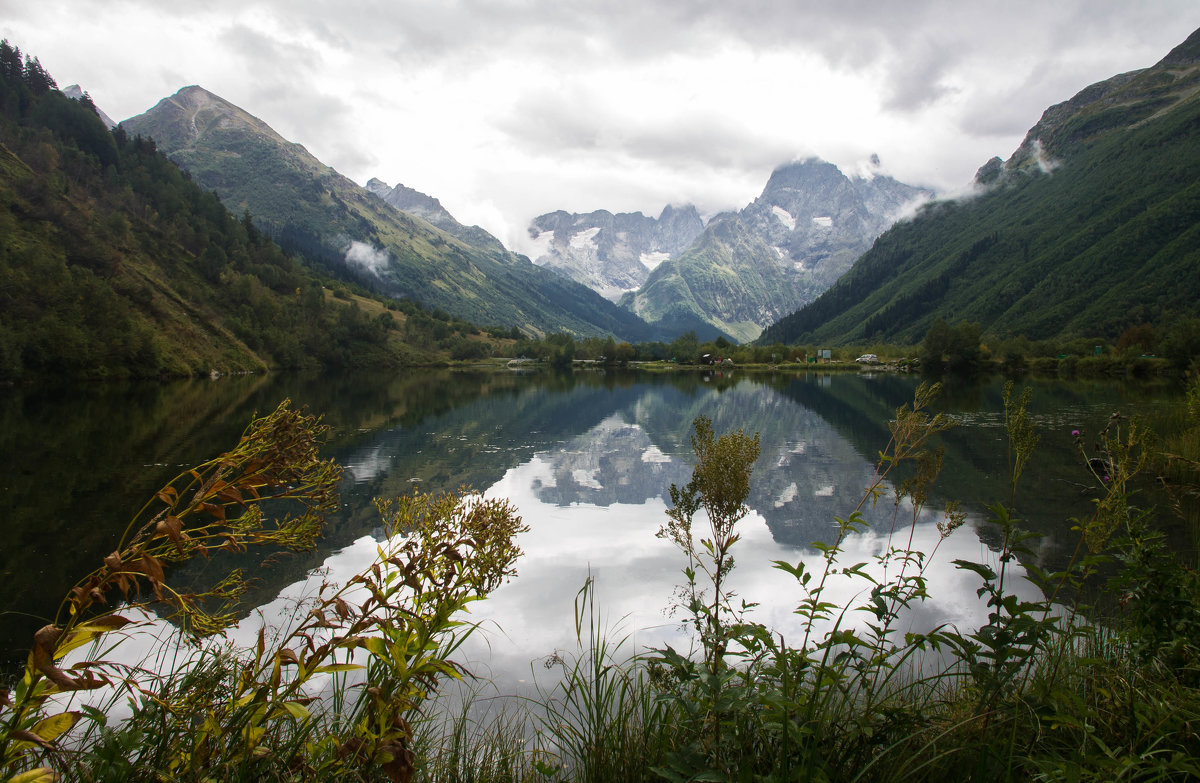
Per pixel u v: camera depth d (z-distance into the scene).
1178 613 3.82
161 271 111.31
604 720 4.18
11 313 70.12
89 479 20.89
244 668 2.52
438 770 4.07
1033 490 18.81
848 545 13.75
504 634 8.73
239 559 12.84
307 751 2.62
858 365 160.38
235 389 66.19
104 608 9.17
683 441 33.09
